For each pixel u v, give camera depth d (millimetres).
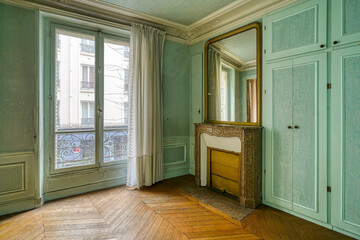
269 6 2424
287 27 2271
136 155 3000
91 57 2918
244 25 2758
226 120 2979
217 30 3117
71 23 2750
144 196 2766
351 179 1861
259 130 2486
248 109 2680
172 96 3553
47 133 2615
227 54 2984
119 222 2105
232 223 2102
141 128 3041
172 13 2957
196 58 3586
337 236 1873
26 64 2365
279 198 2383
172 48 3533
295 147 2232
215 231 1959
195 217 2219
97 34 2953
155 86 3193
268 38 2457
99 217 2201
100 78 2982
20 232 1911
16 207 2303
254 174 2422
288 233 1925
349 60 1849
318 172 2061
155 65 3209
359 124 1812
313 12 2059
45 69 2602
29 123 2387
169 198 2709
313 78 2074
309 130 2115
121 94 3186
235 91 2854
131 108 2990
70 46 2777
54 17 2605
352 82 1839
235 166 2713
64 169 2717
